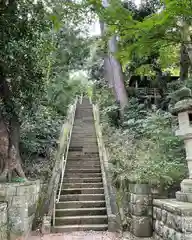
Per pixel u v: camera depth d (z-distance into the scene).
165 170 4.50
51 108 9.39
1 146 4.52
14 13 4.51
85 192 5.52
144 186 4.26
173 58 8.57
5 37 4.35
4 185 4.04
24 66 4.71
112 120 9.95
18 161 4.77
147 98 10.63
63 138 7.56
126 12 2.95
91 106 12.98
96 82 14.11
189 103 3.56
